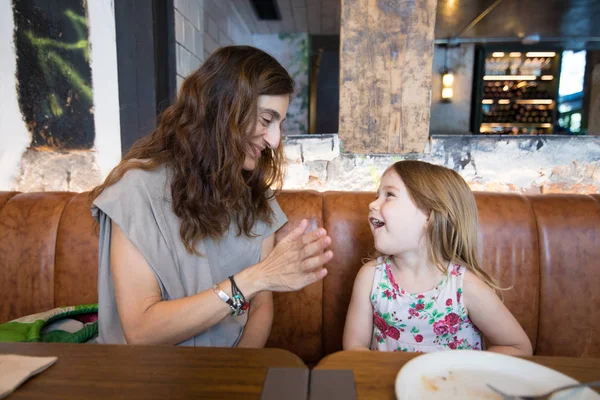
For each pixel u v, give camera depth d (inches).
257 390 15.7
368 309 38.0
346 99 55.1
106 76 58.8
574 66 221.1
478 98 224.2
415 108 54.6
